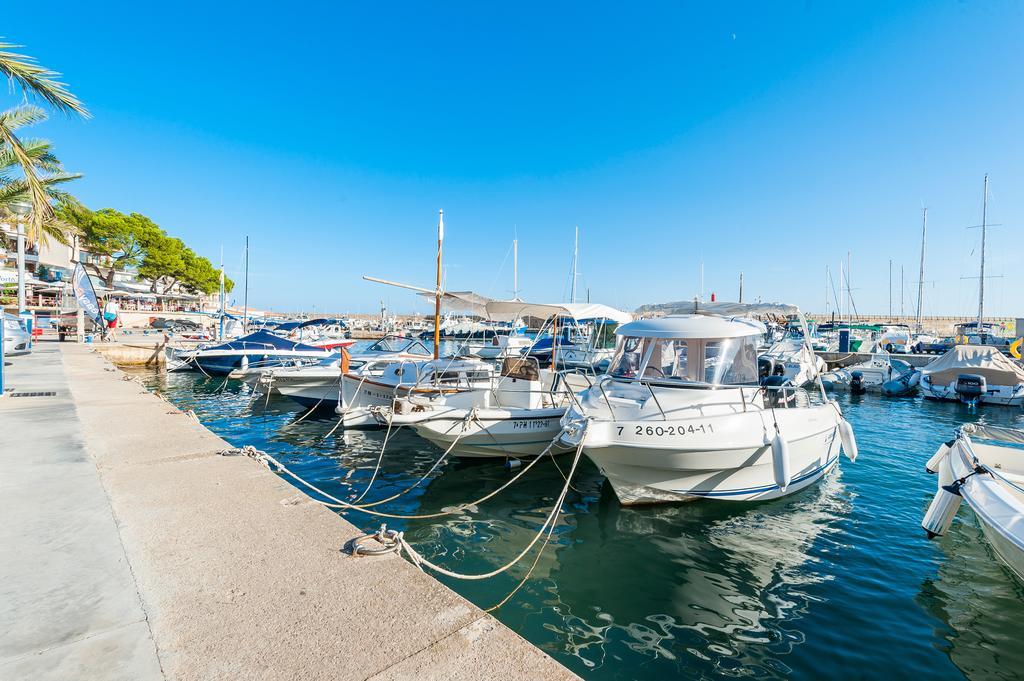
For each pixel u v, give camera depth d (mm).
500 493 8180
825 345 35219
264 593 2678
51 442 5711
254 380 17031
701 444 6625
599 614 4793
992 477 5480
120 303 46281
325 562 3047
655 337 7836
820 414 7988
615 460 6832
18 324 18578
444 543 6359
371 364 15352
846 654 4176
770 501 7520
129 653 2148
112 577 2773
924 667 4000
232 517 3686
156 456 5246
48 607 2451
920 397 19969
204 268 54969
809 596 5070
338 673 2086
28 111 14836
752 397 7246
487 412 8828
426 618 2502
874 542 6289
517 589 5242
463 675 2098
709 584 5328
